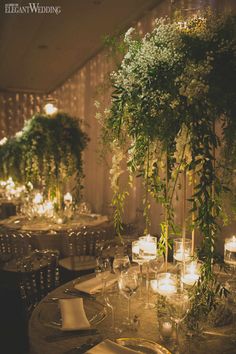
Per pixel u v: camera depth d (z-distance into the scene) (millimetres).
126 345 1552
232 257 2154
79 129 4492
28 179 4301
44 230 4066
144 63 1729
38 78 9734
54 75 9430
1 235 3875
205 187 1561
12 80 9953
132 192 5754
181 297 1568
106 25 5848
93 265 3887
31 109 11445
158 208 5043
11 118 11250
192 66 1632
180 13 1925
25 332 3164
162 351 1501
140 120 1765
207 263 1603
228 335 1636
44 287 3223
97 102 2137
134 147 1869
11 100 11242
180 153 1792
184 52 1722
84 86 8578
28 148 4238
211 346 1562
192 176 1907
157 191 1963
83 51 7309
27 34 6207
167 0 4809
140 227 5453
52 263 2980
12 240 3814
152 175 1921
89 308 1950
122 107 1849
